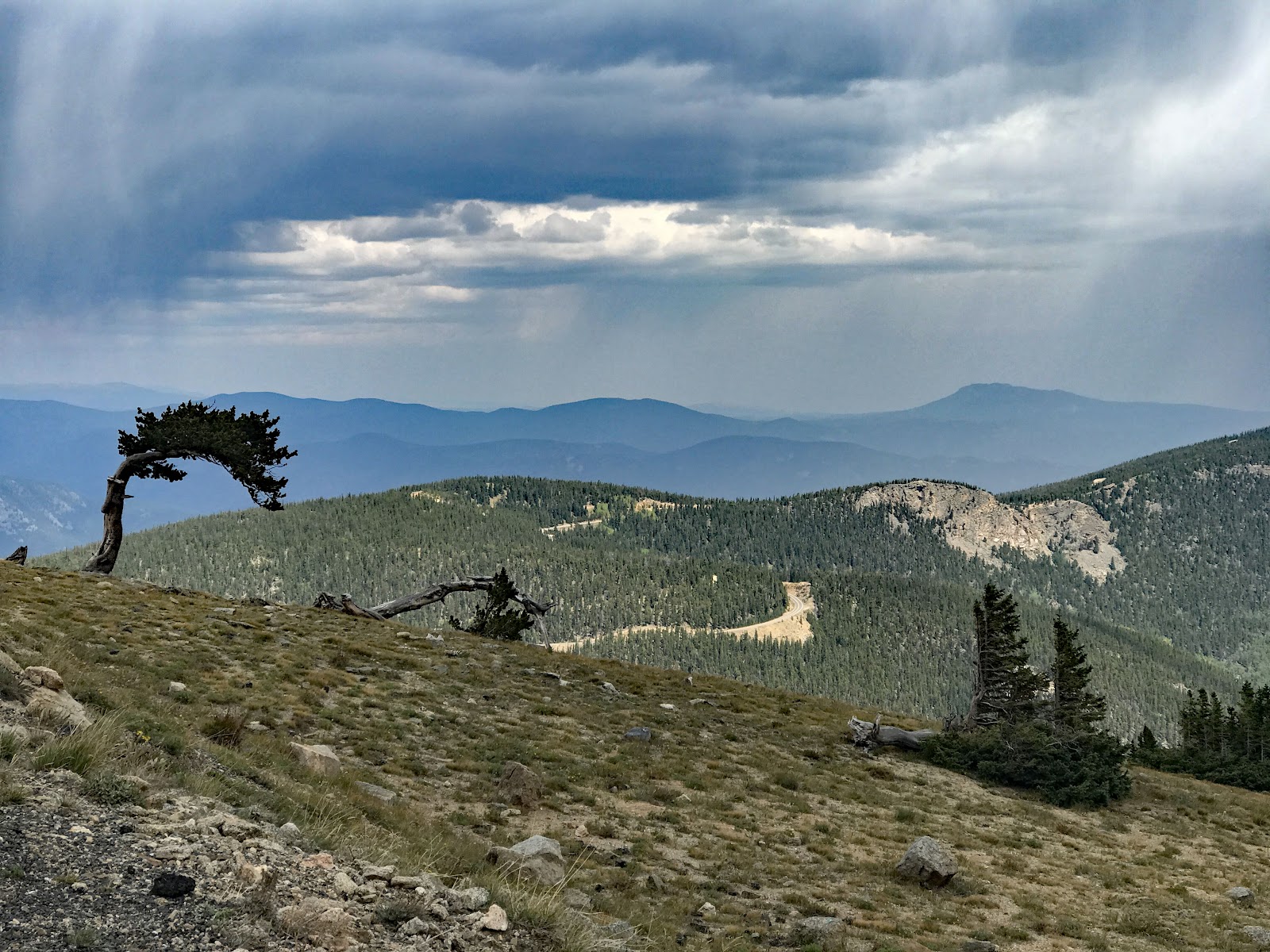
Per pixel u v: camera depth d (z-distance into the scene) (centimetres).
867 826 2727
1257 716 7869
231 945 803
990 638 4500
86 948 735
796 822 2630
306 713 2589
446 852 1497
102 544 4806
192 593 4434
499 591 5722
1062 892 2381
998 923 2002
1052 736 4072
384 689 3195
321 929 874
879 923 1855
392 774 2289
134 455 4772
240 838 1070
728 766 3159
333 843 1204
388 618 5475
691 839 2283
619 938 1307
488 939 1014
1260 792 5494
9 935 725
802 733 4016
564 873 1717
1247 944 2095
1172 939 2059
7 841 879
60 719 1272
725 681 5209
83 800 1035
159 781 1195
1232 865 3070
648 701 4056
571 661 4744
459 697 3359
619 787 2647
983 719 4366
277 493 4853
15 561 4316
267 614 4234
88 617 3123
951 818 3058
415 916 998
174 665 2689
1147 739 8606
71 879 834
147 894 854
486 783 2386
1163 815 3856
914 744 4094
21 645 2106
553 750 2852
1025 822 3241
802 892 2025
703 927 1678
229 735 1797
